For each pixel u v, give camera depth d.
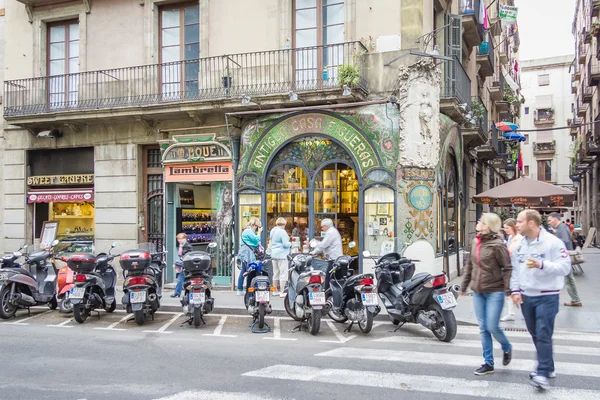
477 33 17.28
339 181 12.94
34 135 15.84
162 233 14.76
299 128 13.02
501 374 5.93
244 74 13.86
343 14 13.17
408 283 8.37
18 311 10.88
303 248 12.77
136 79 14.92
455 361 6.54
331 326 9.08
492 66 22.27
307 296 8.62
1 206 16.36
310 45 13.48
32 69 16.08
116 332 8.63
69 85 15.79
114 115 14.19
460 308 10.16
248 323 9.41
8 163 16.23
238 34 14.01
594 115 35.09
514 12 16.33
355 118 12.57
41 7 15.96
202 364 6.48
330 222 9.50
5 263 10.23
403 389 5.39
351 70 12.09
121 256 8.97
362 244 12.47
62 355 7.02
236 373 6.06
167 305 10.97
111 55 15.27
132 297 8.95
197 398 5.14
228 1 14.16
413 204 12.15
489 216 6.05
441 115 13.30
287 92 12.59
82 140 15.38
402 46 12.62
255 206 13.51
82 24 15.53
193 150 13.95
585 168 39.03
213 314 10.38
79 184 15.52
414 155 12.21
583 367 6.18
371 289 8.30
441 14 14.95
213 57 13.48
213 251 13.88
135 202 14.77
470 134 16.27
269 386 5.53
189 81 14.56
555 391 5.27
